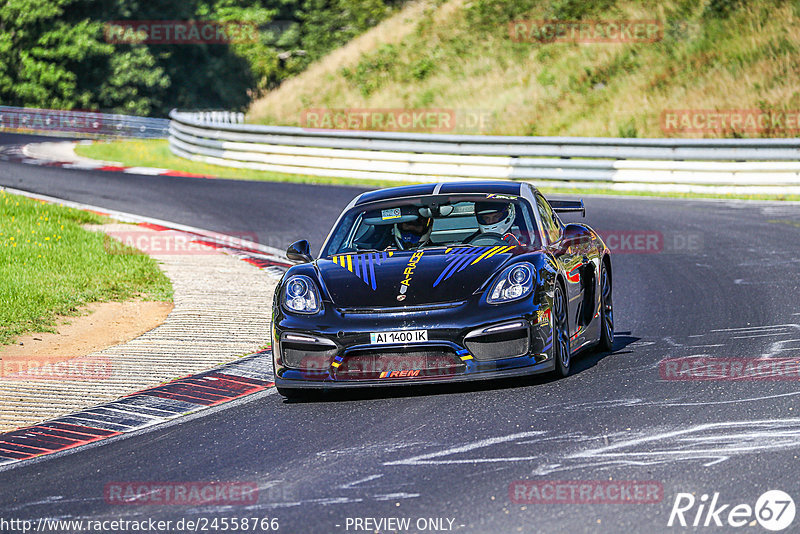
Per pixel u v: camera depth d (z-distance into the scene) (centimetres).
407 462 1820
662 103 9688
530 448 1850
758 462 1683
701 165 7306
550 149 7981
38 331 3434
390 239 2678
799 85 9256
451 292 2355
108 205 6938
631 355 2734
